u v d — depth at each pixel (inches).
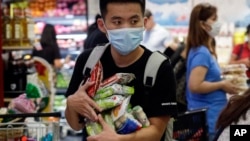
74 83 113.3
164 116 105.7
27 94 178.5
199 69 191.6
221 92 193.9
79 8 382.0
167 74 105.7
